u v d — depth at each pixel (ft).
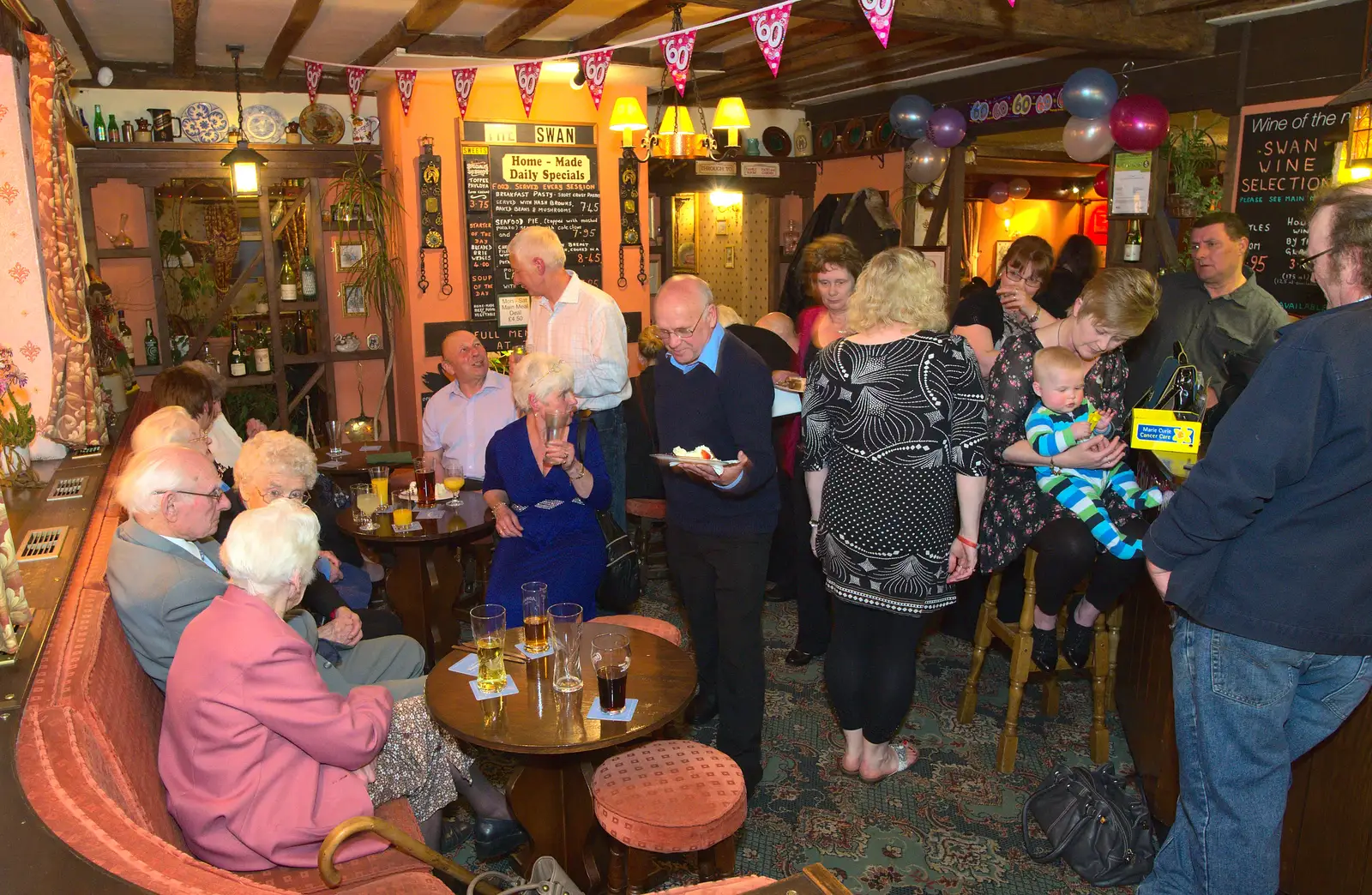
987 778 10.23
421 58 18.20
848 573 9.05
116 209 20.40
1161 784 8.85
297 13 14.83
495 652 7.34
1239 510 5.84
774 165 25.52
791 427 14.44
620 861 7.77
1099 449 9.22
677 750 7.74
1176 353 9.67
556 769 7.72
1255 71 16.38
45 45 11.65
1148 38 16.30
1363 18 14.75
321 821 6.37
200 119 20.11
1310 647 5.95
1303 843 7.54
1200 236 12.39
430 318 20.65
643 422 15.24
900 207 24.18
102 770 5.45
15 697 5.92
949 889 8.45
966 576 9.09
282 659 6.37
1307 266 15.81
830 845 9.07
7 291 12.09
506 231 20.90
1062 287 13.52
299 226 21.95
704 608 10.21
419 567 12.33
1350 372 5.58
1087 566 9.62
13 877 4.35
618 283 22.08
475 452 14.37
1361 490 5.74
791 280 22.65
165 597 7.39
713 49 20.38
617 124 18.90
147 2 14.75
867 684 9.73
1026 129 20.89
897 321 8.53
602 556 10.36
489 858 8.68
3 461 11.03
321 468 14.97
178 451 7.74
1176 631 6.74
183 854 4.71
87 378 12.46
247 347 21.53
